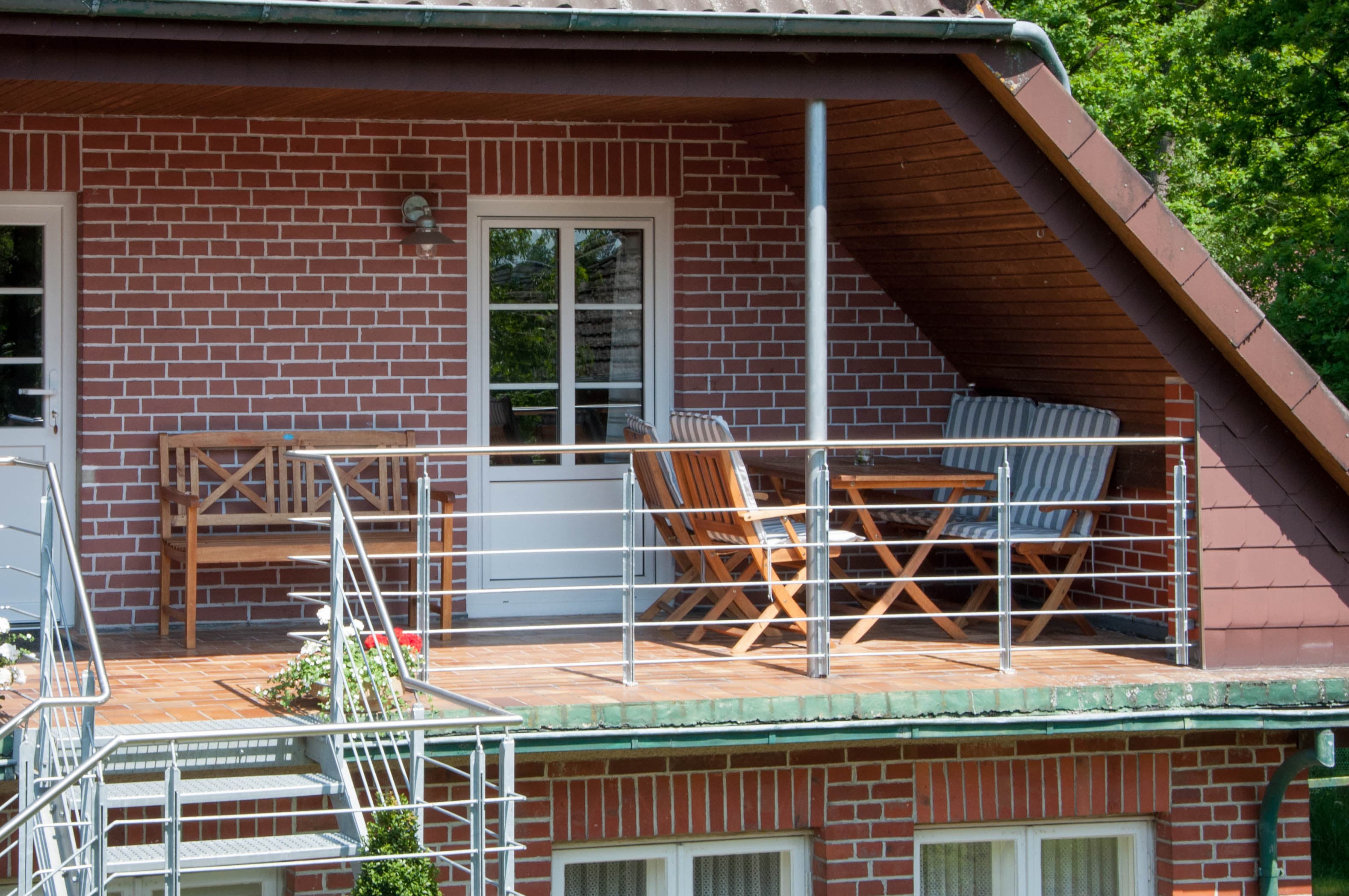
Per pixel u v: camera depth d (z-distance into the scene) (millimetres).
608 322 12836
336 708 8500
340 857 7594
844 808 9578
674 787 9359
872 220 11758
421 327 12180
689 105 10930
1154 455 10680
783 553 10398
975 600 11648
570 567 12758
